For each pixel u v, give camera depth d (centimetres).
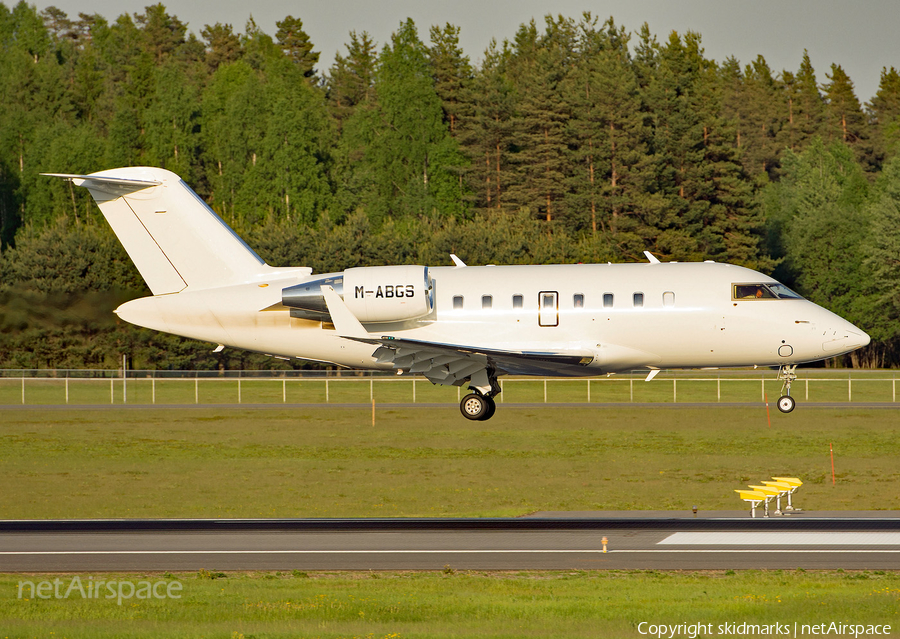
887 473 10500
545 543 7169
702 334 10675
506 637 4825
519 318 10738
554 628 5003
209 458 11969
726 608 5341
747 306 10694
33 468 11344
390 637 4856
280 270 11462
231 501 9412
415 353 10581
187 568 6512
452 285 10931
